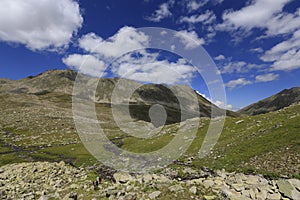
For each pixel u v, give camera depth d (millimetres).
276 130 34375
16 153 59031
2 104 161625
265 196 12523
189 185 14867
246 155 29047
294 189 12492
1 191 19422
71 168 30906
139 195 14391
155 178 17812
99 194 16141
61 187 20766
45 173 26438
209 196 13086
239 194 12859
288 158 24109
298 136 28625
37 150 62219
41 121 113688
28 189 20203
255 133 37750
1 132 91250
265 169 23391
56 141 75500
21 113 133500
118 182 19688
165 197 13570
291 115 40281
